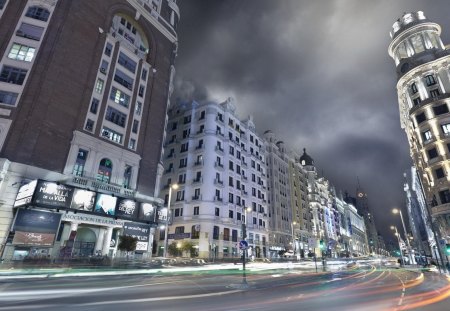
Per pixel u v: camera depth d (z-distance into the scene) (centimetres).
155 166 4162
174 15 5534
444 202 3931
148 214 3559
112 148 3544
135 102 4050
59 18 3316
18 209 2530
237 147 6481
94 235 3228
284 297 1182
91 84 3481
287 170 8969
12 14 3108
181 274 2456
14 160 2656
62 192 2738
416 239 11956
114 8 4062
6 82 2866
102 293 1205
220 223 5309
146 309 880
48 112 2986
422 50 5134
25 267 2053
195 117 6256
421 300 1111
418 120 4547
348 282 1942
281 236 7494
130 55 4159
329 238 11369
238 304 992
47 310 839
